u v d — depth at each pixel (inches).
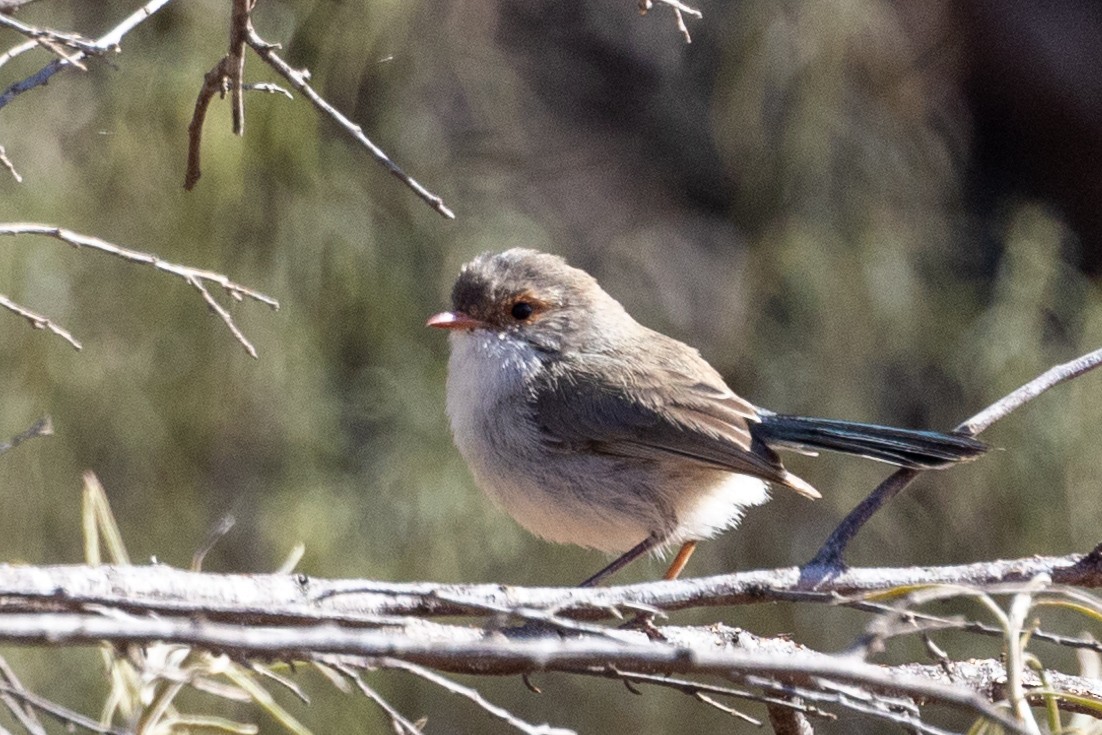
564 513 326.3
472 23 553.9
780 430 322.7
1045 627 490.6
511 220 528.4
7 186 438.0
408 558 470.3
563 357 333.1
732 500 327.9
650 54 649.6
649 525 322.0
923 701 216.7
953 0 632.4
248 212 461.1
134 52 454.0
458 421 336.8
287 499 458.6
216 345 454.3
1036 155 650.2
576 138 627.2
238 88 205.0
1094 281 585.9
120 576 187.5
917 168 550.3
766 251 531.2
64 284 441.7
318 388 468.8
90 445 444.5
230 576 193.0
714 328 582.9
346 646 140.9
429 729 472.1
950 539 508.1
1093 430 510.9
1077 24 703.1
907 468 259.8
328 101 474.0
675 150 636.7
